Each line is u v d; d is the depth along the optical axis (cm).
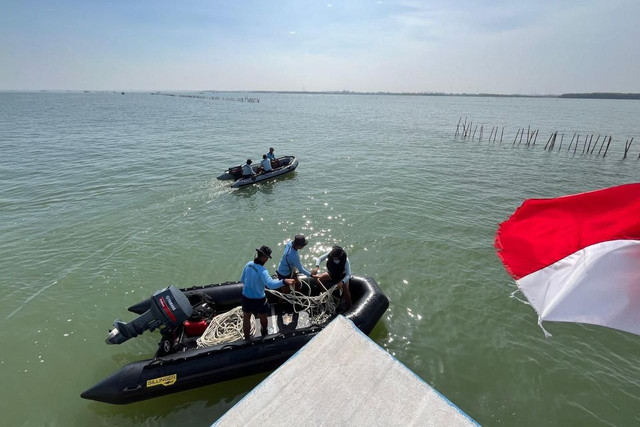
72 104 10175
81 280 864
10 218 1221
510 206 1398
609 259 334
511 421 529
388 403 306
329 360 347
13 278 866
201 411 539
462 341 680
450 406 300
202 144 2861
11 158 2155
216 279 885
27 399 554
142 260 960
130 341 662
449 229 1159
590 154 2725
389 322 725
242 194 1516
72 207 1333
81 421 524
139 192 1523
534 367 621
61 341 671
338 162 2202
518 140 3519
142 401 544
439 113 8256
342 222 1213
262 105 11488
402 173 1922
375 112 8194
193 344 612
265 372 579
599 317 319
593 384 589
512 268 398
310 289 702
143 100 14975
